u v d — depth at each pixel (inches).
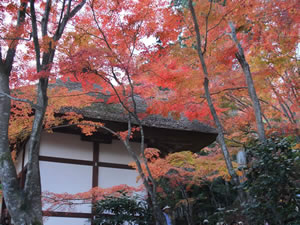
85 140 382.0
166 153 426.9
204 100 312.3
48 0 242.7
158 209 239.6
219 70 293.0
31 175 217.9
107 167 385.7
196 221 500.1
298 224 186.1
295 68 338.0
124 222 353.4
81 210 353.7
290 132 318.3
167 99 310.8
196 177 407.2
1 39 243.4
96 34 272.2
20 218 208.4
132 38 265.0
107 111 358.3
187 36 283.7
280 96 345.1
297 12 281.6
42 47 231.6
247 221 225.8
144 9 255.3
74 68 233.9
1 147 222.8
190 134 395.9
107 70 247.8
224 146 231.6
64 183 359.6
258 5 269.3
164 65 272.2
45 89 226.4
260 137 255.0
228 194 529.0
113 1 256.2
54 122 326.3
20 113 305.0
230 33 279.7
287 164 195.6
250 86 272.4
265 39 309.3
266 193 202.8
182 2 276.5
